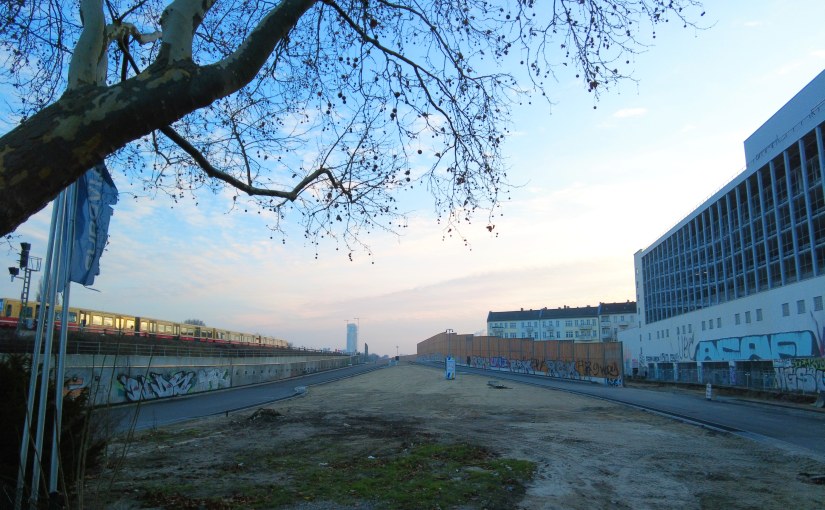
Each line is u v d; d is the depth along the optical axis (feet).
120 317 137.49
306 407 87.66
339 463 37.52
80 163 10.76
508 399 104.42
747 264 170.91
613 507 27.17
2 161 9.86
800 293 128.77
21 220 10.12
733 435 54.85
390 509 25.66
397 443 46.96
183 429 57.41
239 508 25.62
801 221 140.36
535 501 27.81
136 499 26.48
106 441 23.94
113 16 19.33
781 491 30.73
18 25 20.39
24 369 22.85
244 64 13.57
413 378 183.42
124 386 94.48
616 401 100.68
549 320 464.24
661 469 37.22
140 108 11.34
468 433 54.75
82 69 11.85
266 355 192.34
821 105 127.85
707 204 200.64
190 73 12.20
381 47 22.53
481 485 30.55
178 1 12.92
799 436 56.75
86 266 22.38
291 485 30.55
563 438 51.98
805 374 124.77
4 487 17.62
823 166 127.34
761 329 148.15
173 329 169.48
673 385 200.64
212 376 134.92
